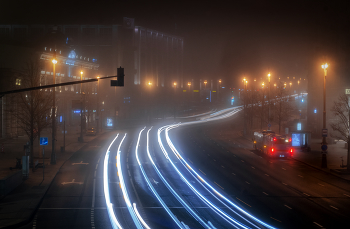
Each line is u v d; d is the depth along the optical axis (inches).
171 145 2412.6
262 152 2060.8
